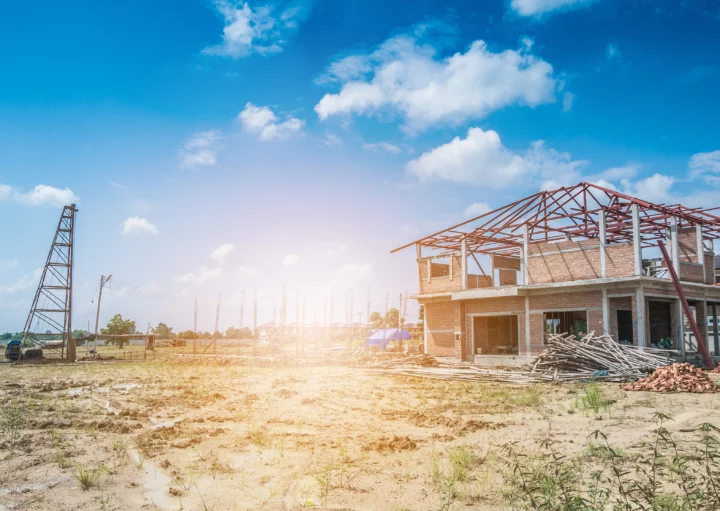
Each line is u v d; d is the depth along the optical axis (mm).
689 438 9336
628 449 8648
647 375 18484
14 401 15938
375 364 29422
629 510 5625
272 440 10188
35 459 8859
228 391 18250
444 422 11742
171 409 14258
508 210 29891
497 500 6582
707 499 5730
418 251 35125
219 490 7340
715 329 29422
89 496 7090
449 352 32969
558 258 26469
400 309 43906
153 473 8148
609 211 26781
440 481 7406
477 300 30609
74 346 41906
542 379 19719
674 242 25109
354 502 6773
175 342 72062
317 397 16219
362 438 10328
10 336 108375
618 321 25297
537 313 27469
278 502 6852
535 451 8812
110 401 15883
